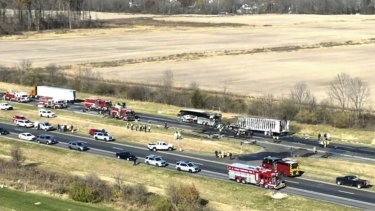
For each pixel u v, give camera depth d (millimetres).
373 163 88000
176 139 102938
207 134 107500
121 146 99562
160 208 66875
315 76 158875
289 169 81688
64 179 76812
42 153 94500
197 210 66250
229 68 175125
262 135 107250
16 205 64125
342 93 124250
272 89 141875
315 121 113375
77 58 198750
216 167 86688
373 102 124250
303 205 69875
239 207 70188
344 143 101062
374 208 68500
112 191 71875
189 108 129375
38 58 198375
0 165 83500
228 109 126500
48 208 63750
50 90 140375
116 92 144875
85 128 112625
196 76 161625
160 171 84188
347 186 77562
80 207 65438
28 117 122312
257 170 77312
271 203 71062
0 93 149500
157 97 136750
